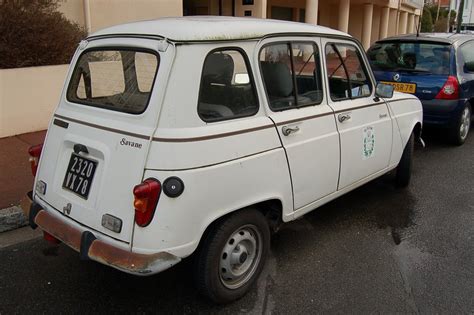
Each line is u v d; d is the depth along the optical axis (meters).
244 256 3.08
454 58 6.75
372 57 7.40
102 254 2.59
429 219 4.50
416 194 5.16
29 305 3.04
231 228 2.89
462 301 3.16
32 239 4.00
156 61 2.67
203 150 2.63
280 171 3.15
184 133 2.57
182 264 3.59
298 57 3.38
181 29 2.70
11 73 6.59
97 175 2.79
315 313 3.01
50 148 3.21
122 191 2.62
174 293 3.22
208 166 2.65
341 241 4.02
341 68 3.85
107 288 3.26
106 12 9.68
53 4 7.72
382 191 5.25
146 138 2.57
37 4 7.25
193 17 3.26
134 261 2.49
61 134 3.14
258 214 3.09
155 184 2.49
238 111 2.92
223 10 16.52
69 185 2.98
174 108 2.57
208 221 2.70
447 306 3.10
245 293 3.18
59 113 3.27
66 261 3.62
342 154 3.79
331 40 3.71
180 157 2.54
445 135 7.22
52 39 7.25
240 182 2.85
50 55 7.23
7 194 4.62
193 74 2.63
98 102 3.04
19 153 5.97
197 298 3.16
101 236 2.70
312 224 4.36
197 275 2.90
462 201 4.97
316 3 17.41
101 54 3.07
